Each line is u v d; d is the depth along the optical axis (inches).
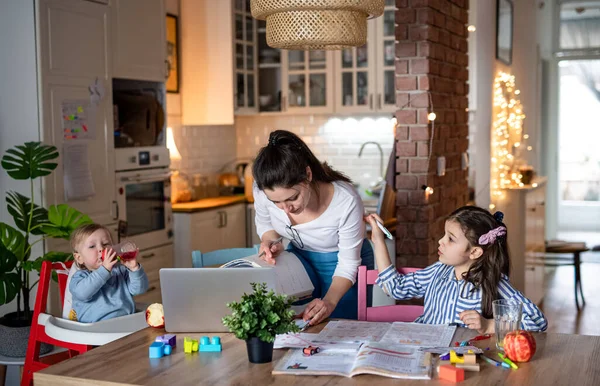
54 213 141.9
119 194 180.1
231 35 232.7
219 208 229.8
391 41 245.1
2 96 160.1
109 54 175.9
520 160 290.7
